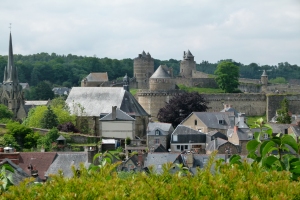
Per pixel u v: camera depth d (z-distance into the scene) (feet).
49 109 469.98
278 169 84.07
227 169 78.95
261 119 91.71
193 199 69.97
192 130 441.68
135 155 321.11
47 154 271.90
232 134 418.10
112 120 477.77
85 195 69.77
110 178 80.74
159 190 70.85
